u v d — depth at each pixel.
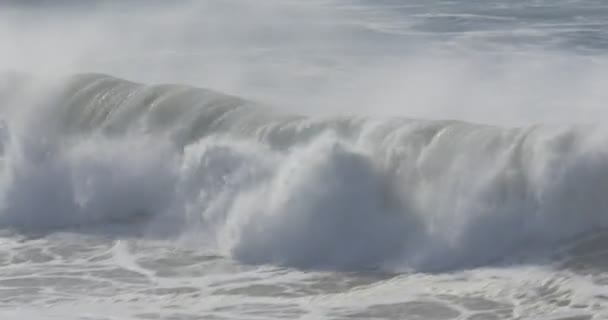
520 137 45.78
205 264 46.97
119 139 56.00
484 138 46.50
